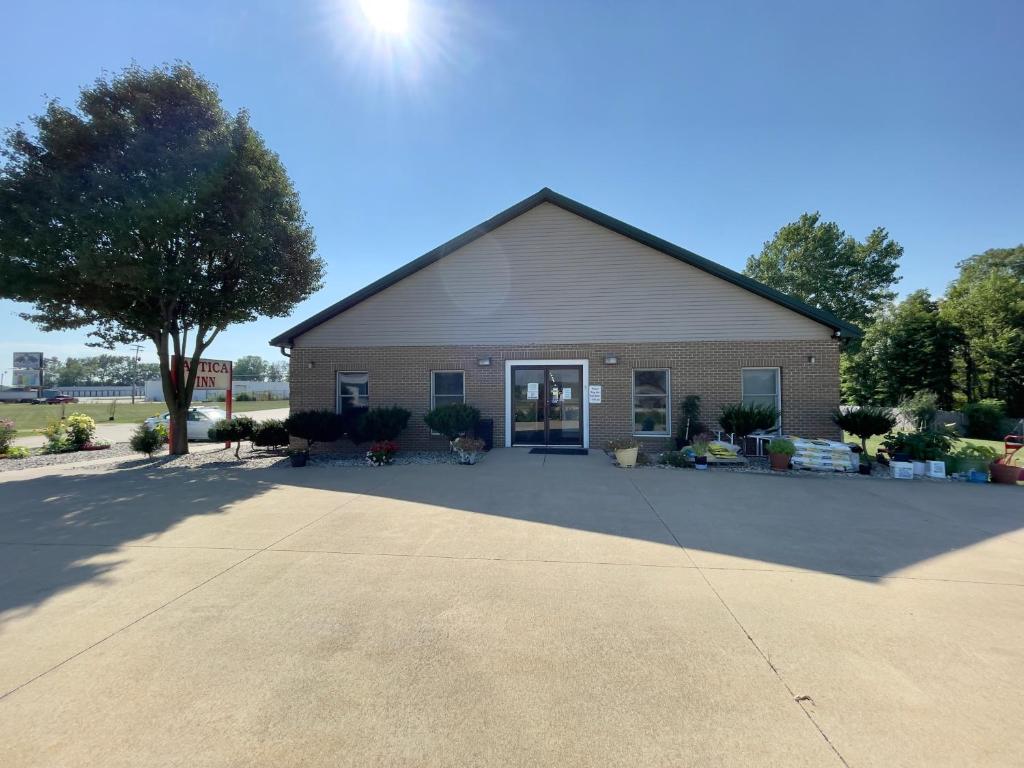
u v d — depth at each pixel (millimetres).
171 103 11453
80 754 2488
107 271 10383
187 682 3098
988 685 3059
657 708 2834
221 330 14789
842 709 2828
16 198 10602
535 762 2424
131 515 7094
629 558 5277
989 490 8633
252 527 6465
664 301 13445
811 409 12906
